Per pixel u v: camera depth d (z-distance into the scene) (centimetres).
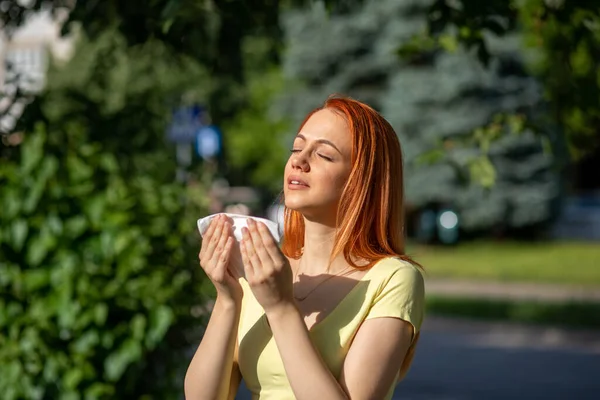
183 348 600
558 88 720
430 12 689
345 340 277
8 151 654
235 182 3525
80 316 545
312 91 3284
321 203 287
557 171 780
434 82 3016
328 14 708
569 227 3500
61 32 692
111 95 838
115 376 552
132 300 557
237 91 2972
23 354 544
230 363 288
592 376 1313
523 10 679
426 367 1373
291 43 3259
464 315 1830
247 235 272
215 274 281
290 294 270
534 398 1162
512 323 1764
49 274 549
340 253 289
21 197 557
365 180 286
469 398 1163
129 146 784
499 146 2967
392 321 276
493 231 3262
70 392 548
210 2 673
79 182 577
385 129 292
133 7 682
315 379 264
